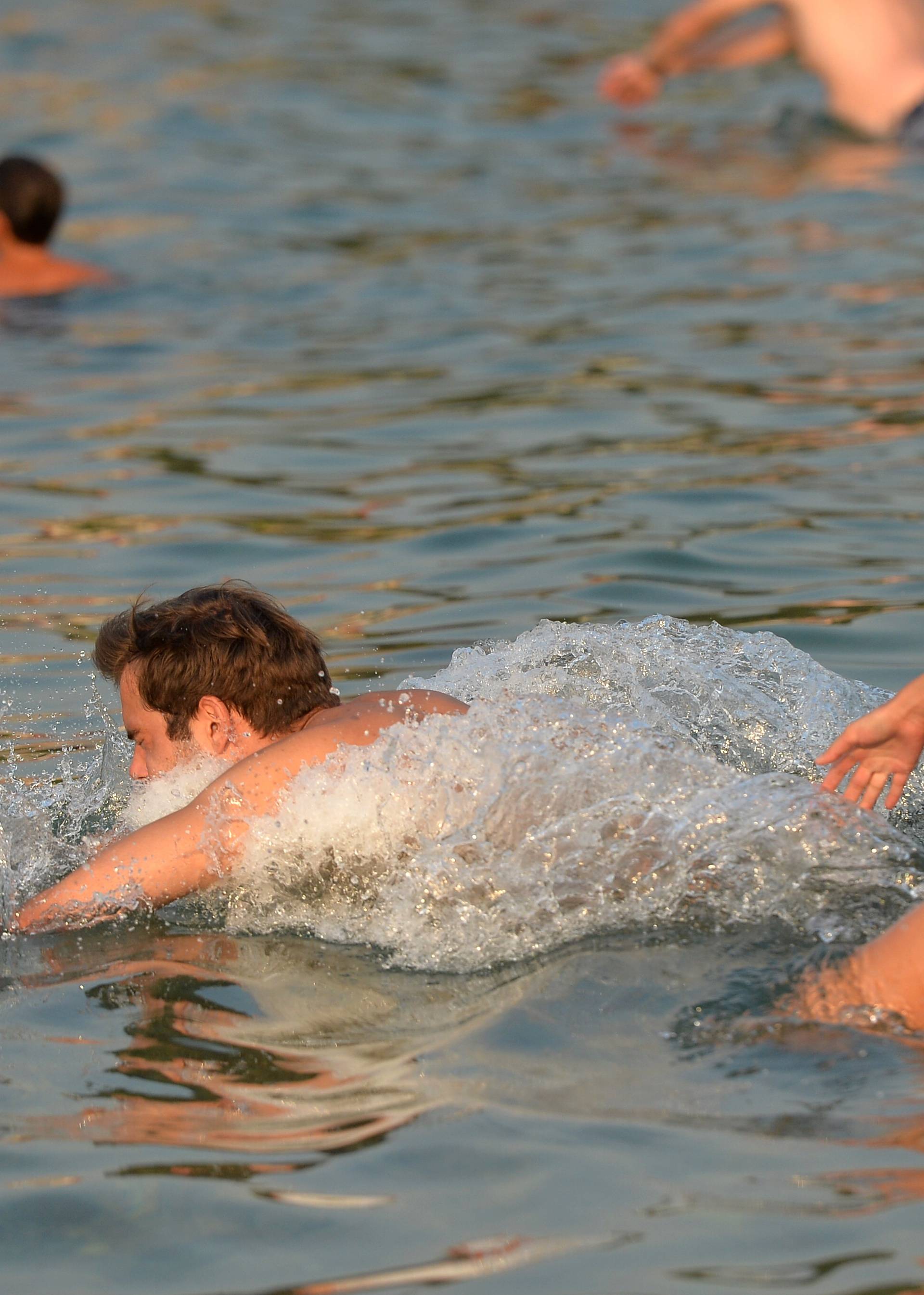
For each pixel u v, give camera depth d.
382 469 22.12
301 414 25.02
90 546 19.23
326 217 40.69
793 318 29.41
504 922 10.16
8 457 23.05
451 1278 6.52
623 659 13.55
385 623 16.53
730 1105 7.83
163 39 66.06
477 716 11.16
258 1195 7.17
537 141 49.41
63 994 9.52
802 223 37.44
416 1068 8.36
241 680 11.34
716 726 12.80
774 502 20.06
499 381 26.41
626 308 30.91
